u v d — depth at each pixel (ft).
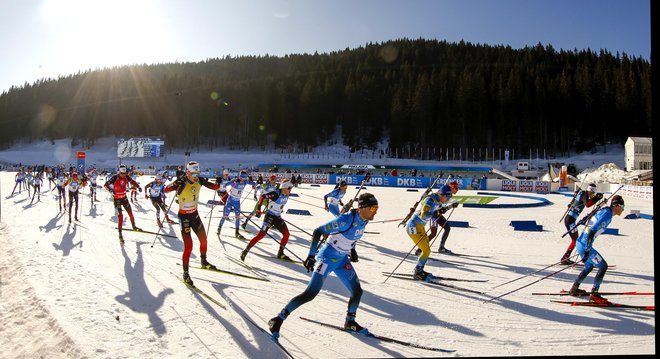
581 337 13.46
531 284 17.85
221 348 12.17
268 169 212.64
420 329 14.08
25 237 29.58
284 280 19.66
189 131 312.50
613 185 90.38
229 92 318.24
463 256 26.00
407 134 265.13
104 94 359.05
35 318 14.20
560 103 248.52
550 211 55.06
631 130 226.17
